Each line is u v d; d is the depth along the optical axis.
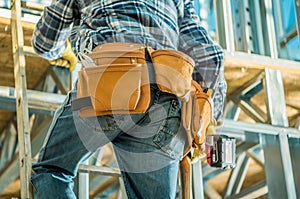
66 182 2.03
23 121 2.45
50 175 2.02
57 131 2.04
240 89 4.45
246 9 4.54
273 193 4.06
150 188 1.91
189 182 2.09
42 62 3.96
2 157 5.25
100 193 5.76
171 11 2.14
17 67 2.66
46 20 2.22
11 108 4.10
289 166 4.01
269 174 4.09
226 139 2.30
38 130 4.64
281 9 4.84
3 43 3.63
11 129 5.22
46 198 1.97
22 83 2.58
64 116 2.03
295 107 4.82
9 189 5.97
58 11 2.19
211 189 6.32
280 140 4.06
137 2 2.05
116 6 2.03
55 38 2.26
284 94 4.57
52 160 2.04
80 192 3.28
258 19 4.51
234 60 4.15
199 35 2.24
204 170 5.95
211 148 2.28
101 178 5.34
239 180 5.82
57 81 4.01
